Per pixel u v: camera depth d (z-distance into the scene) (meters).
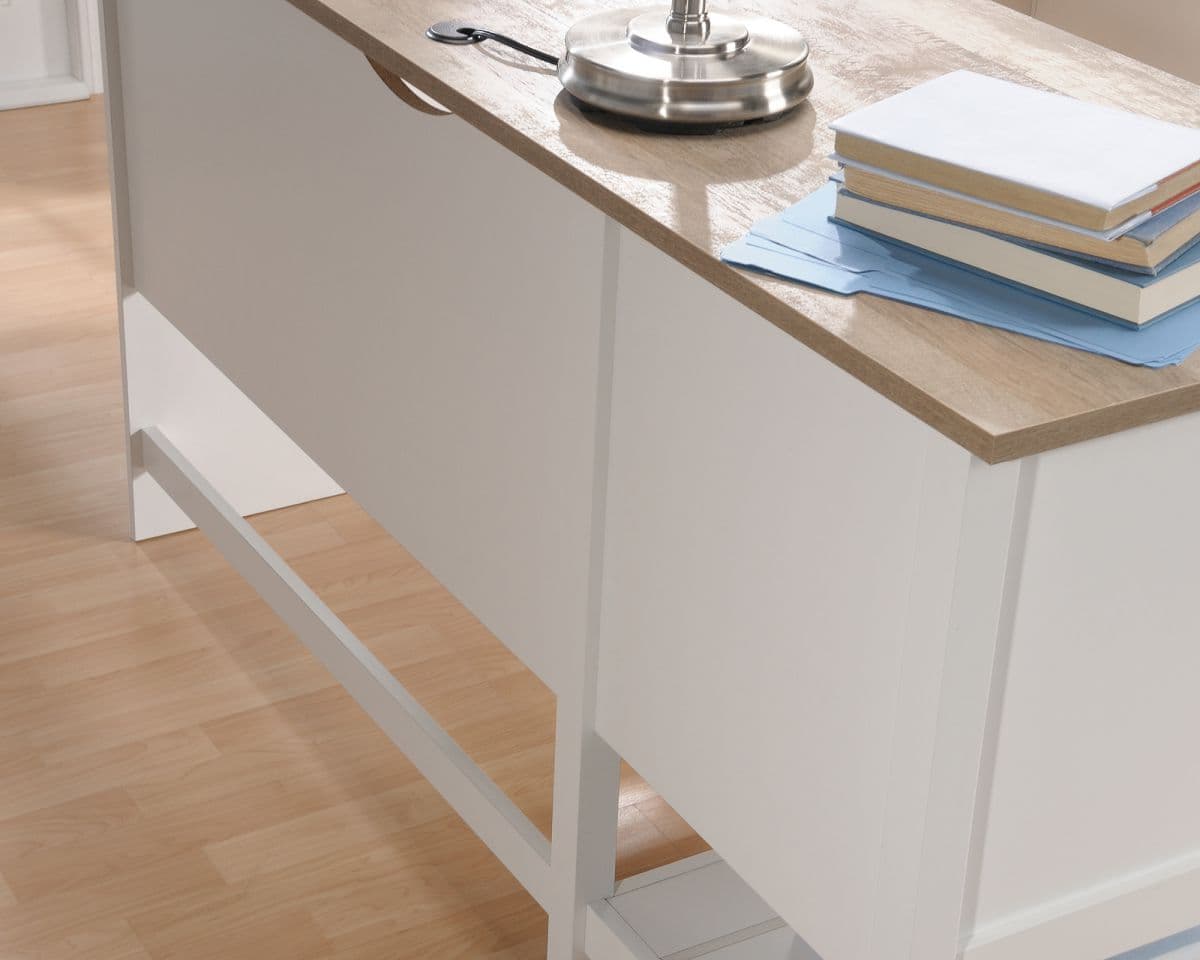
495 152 1.55
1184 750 1.32
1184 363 1.13
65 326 3.21
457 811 1.96
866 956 1.33
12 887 1.95
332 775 2.15
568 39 1.54
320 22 1.74
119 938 1.88
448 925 1.93
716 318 1.33
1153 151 1.20
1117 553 1.19
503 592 1.74
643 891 1.74
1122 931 1.38
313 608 2.21
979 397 1.08
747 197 1.36
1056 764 1.26
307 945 1.89
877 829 1.28
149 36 2.21
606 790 1.69
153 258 2.39
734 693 1.42
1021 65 1.68
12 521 2.64
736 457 1.34
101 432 2.89
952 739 1.19
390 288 1.81
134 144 2.35
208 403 2.57
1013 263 1.21
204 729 2.22
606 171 1.39
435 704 2.29
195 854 2.01
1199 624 1.26
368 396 1.92
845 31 1.75
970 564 1.12
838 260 1.25
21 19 4.21
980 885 1.29
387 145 1.74
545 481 1.61
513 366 1.61
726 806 1.47
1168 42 3.14
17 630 2.39
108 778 2.12
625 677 1.58
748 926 1.69
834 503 1.25
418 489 1.87
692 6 1.50
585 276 1.46
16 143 4.00
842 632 1.27
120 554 2.58
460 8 1.75
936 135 1.24
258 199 2.05
